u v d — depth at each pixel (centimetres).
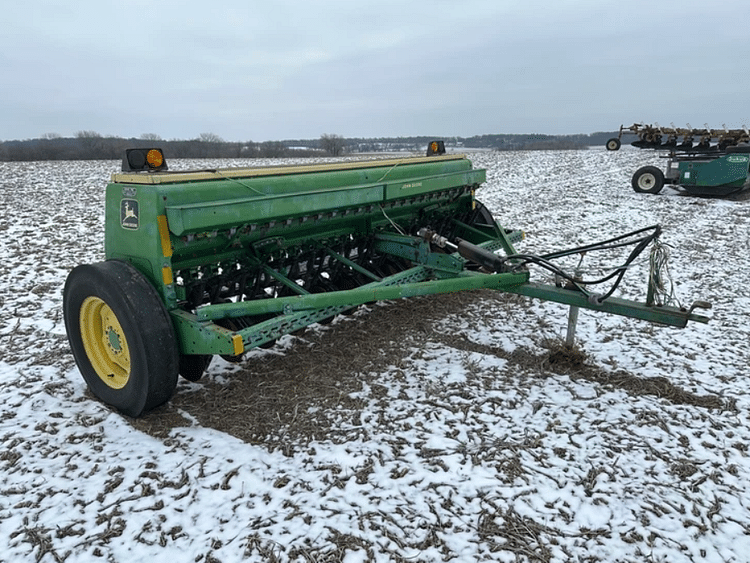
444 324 548
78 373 441
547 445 345
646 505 292
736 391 418
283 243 453
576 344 501
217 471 317
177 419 374
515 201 1455
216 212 353
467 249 468
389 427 363
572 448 342
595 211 1284
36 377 431
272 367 450
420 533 271
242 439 350
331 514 283
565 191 1642
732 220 1145
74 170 2156
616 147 1762
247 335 342
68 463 325
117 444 344
